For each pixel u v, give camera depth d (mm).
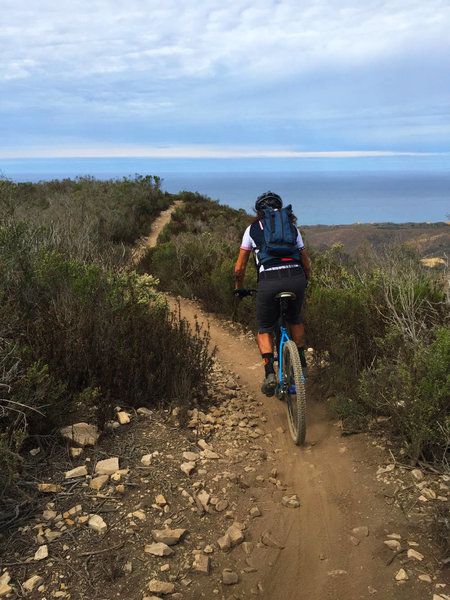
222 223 22156
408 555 2322
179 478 3000
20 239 5500
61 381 3529
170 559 2285
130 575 2154
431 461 3203
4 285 4672
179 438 3537
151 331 4312
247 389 4996
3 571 2115
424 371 3365
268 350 4062
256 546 2455
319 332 5078
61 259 5723
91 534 2402
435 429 3139
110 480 2879
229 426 3879
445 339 3275
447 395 3082
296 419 3629
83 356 3855
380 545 2436
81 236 7527
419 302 4672
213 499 2805
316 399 4484
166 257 10734
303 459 3451
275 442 3732
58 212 11234
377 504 2799
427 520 2584
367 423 3799
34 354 3668
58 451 3125
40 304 4230
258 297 4008
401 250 5758
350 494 2936
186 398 4035
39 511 2549
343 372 4434
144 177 29703
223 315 8352
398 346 4168
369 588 2150
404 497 2832
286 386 3812
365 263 6172
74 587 2057
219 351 6422
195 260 10430
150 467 3082
